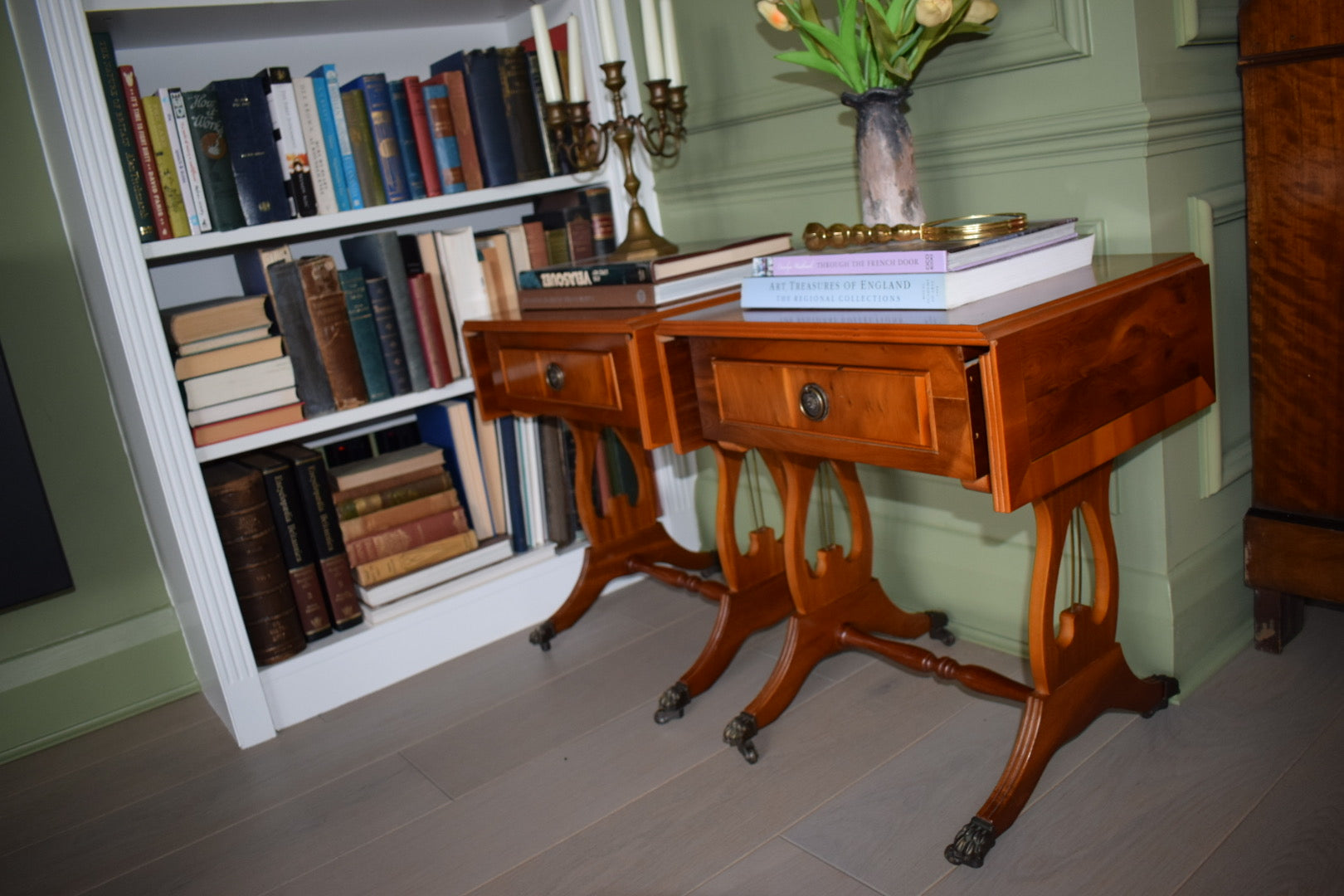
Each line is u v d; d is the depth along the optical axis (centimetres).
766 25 172
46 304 183
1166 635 142
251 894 134
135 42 177
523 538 206
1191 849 113
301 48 197
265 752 172
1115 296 111
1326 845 110
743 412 133
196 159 166
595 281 157
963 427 104
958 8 127
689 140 197
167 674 201
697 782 142
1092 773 130
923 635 175
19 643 187
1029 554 158
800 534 151
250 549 174
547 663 188
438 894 128
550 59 166
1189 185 135
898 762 139
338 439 199
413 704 181
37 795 171
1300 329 138
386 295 185
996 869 116
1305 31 127
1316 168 130
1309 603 166
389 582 189
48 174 179
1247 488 157
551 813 141
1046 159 137
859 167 136
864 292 119
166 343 161
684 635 190
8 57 174
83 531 191
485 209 222
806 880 119
